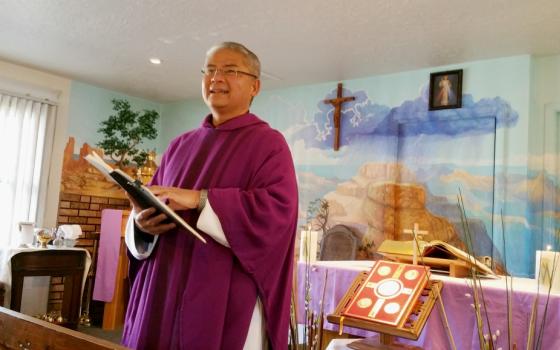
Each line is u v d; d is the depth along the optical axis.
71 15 3.66
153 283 1.35
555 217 3.76
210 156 1.43
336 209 4.66
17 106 4.95
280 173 1.37
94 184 5.56
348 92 4.75
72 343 1.13
